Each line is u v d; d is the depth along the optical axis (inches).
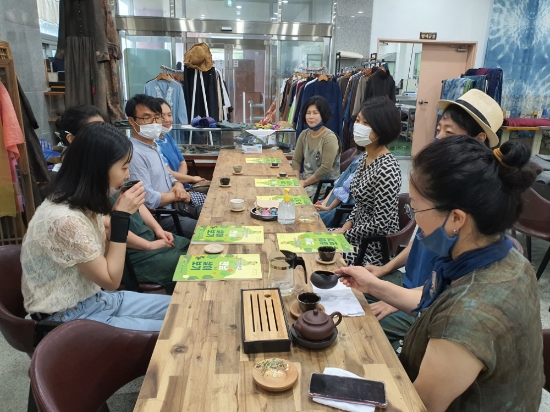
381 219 86.0
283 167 129.4
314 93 202.7
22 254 56.0
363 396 34.5
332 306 50.0
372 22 282.2
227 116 224.5
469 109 65.0
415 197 35.8
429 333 34.2
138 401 34.3
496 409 33.9
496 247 34.1
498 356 31.4
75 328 43.8
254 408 33.9
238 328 44.8
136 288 78.1
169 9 243.4
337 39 277.3
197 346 41.6
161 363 39.0
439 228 34.9
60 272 56.0
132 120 107.0
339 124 207.8
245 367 38.8
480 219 32.7
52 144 172.4
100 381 45.6
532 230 117.5
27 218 124.0
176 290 52.7
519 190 32.2
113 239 57.3
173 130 157.4
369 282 53.2
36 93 158.1
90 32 149.0
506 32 288.7
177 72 220.8
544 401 76.0
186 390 35.7
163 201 105.9
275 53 260.4
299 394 35.5
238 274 57.1
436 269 38.3
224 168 127.4
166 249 84.4
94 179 54.1
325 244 68.6
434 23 287.7
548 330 46.2
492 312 31.0
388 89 214.7
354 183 93.2
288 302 50.7
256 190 102.7
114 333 47.1
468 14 288.7
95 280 55.7
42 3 215.5
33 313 57.0
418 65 309.3
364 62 259.0
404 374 38.1
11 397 74.2
